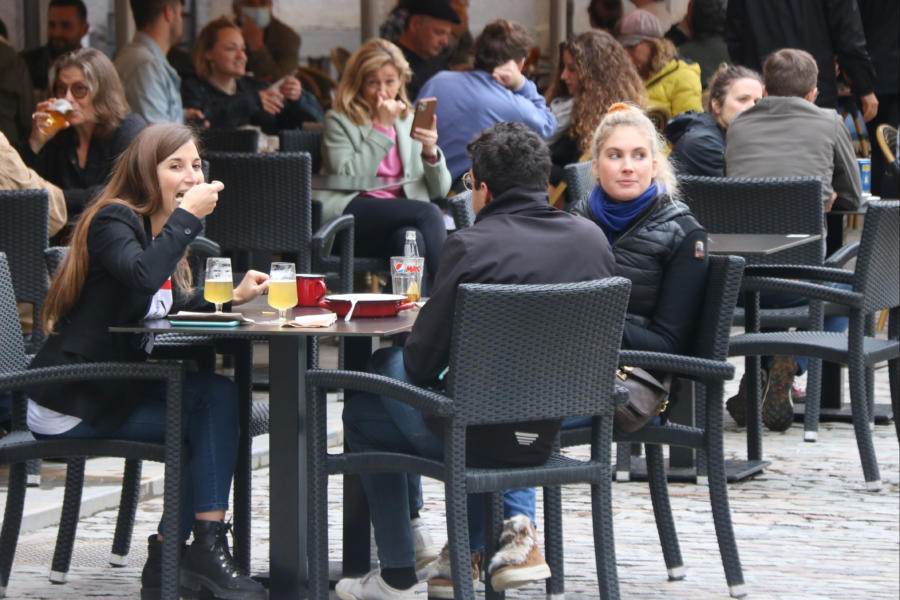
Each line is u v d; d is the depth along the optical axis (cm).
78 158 2070
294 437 1254
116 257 1219
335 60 3969
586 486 1838
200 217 1248
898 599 1387
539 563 1220
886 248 1819
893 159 3203
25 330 1827
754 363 1934
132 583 1416
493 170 1222
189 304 1363
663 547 1445
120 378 1221
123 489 1471
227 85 3056
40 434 1279
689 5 3309
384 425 1252
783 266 1888
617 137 1479
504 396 1135
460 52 3297
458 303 1106
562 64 2720
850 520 1689
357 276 3091
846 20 3159
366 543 1398
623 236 1451
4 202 1672
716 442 1368
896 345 1898
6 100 2664
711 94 2400
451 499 1123
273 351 1248
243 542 1388
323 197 2297
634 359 1355
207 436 1270
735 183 2017
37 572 1448
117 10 3475
